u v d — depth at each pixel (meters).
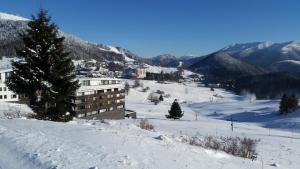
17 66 27.91
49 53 27.89
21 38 28.02
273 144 40.03
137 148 12.11
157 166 10.11
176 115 108.12
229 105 190.38
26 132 13.49
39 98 28.52
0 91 78.19
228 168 12.05
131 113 104.19
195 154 13.09
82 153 10.65
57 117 28.16
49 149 10.96
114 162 9.89
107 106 86.19
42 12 27.81
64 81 28.11
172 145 13.86
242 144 22.02
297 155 29.98
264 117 130.12
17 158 10.14
